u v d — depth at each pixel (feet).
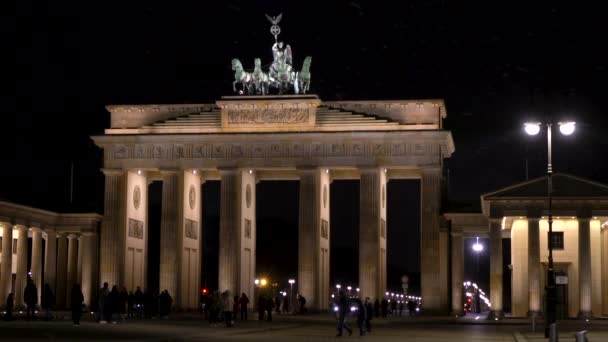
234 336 268.21
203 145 519.19
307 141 510.17
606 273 427.33
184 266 524.52
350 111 510.58
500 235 409.69
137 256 540.93
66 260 565.12
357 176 551.18
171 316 452.76
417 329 333.21
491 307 417.28
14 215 506.48
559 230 424.87
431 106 505.25
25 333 255.50
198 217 552.00
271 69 529.45
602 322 377.91
